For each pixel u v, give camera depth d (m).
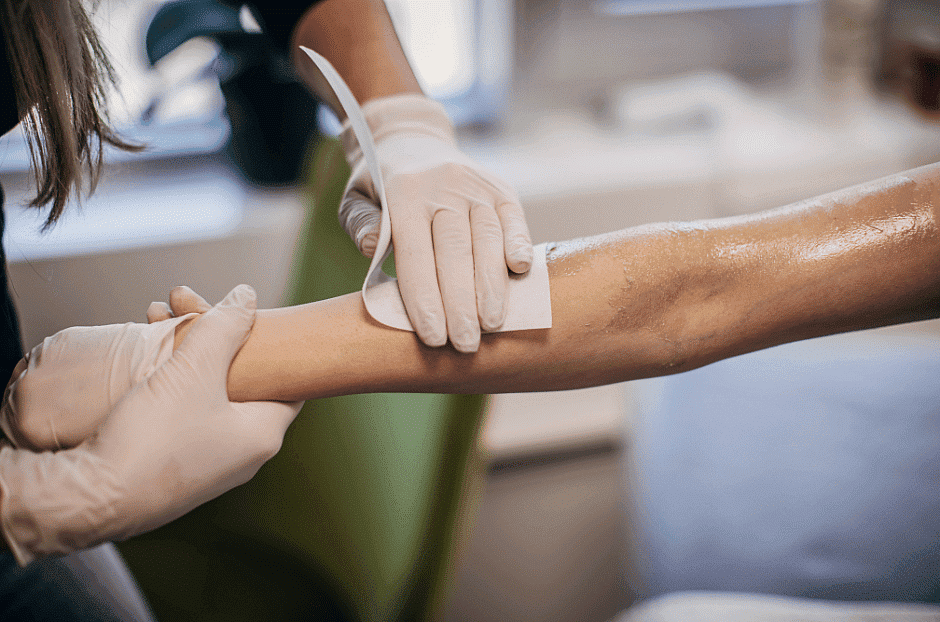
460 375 0.57
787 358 1.21
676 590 0.97
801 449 1.05
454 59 1.62
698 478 1.06
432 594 0.79
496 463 1.49
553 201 1.36
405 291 0.55
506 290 0.56
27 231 1.17
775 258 0.57
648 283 0.57
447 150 0.70
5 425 0.54
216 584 0.98
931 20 1.50
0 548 0.50
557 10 1.50
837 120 1.47
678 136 1.55
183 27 1.20
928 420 1.04
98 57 0.55
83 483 0.48
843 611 0.65
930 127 1.47
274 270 1.31
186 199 1.38
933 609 0.63
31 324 1.22
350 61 0.81
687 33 1.62
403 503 0.85
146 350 0.55
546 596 1.61
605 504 1.57
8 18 0.47
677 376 1.23
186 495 0.51
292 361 0.56
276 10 0.83
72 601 0.67
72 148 0.52
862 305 0.57
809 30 1.51
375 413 0.89
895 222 0.56
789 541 0.94
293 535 0.97
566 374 0.58
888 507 0.94
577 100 1.66
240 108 1.30
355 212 0.66
